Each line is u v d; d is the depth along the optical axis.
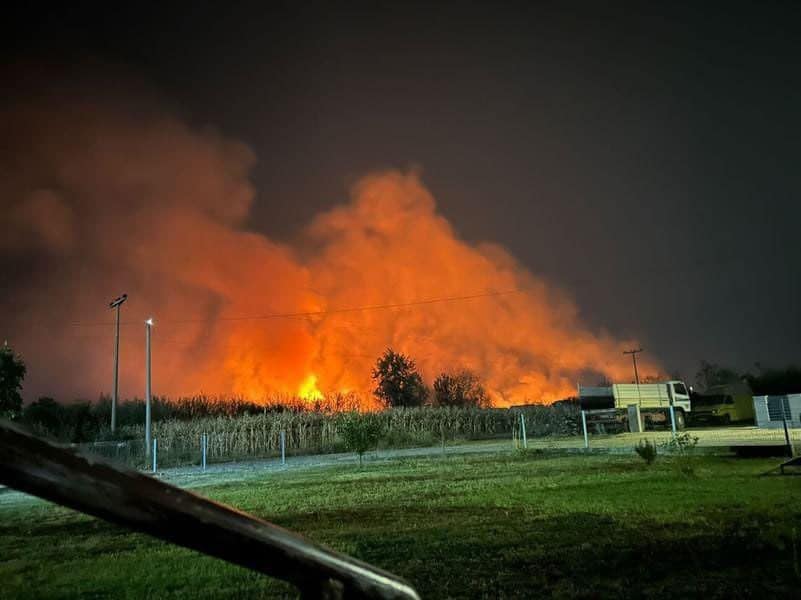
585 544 7.95
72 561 8.70
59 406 37.00
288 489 16.25
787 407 32.06
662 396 37.84
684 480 13.28
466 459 22.66
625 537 8.29
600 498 11.45
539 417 42.22
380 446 33.72
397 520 10.50
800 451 17.05
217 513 0.70
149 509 0.65
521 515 10.23
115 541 10.23
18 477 0.59
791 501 10.09
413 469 20.00
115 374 35.56
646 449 16.83
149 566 8.05
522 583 6.56
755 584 6.14
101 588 7.14
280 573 0.74
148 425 29.30
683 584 6.26
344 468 22.23
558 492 12.48
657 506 10.34
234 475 22.11
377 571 0.79
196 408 43.62
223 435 33.62
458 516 10.50
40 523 12.73
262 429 35.09
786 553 7.08
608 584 6.38
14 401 22.47
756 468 14.84
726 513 9.48
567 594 6.16
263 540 0.72
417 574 7.06
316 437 35.66
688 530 8.49
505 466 18.97
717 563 6.88
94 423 37.06
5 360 22.53
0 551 9.83
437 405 53.19
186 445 33.34
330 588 0.75
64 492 0.61
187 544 0.68
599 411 37.53
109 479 0.64
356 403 44.47
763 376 53.31
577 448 23.33
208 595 6.66
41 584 7.44
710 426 39.16
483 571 7.06
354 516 11.21
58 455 0.62
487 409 44.62
